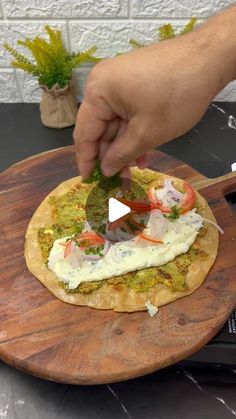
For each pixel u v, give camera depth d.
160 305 0.34
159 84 0.24
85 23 0.52
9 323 0.33
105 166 0.31
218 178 0.44
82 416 0.31
